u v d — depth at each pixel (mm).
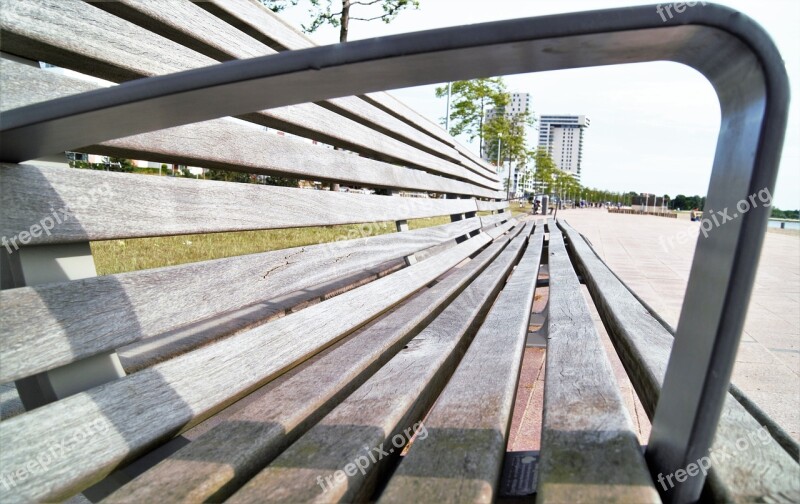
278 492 690
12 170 798
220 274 1143
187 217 1133
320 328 1390
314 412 990
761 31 503
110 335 877
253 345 1148
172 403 907
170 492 697
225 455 794
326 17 10523
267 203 1426
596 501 633
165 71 1171
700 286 638
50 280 846
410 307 1819
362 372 1220
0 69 833
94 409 800
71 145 767
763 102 522
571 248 4297
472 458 759
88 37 975
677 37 533
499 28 544
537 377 2436
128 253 3689
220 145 1300
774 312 4293
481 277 2523
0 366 718
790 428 1949
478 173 6043
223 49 1415
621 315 1542
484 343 1362
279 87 635
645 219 29250
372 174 2312
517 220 9578
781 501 644
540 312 3070
